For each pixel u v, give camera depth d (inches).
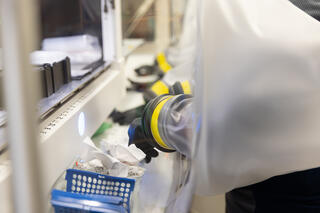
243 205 31.9
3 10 12.3
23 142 13.5
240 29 22.4
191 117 23.6
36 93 13.7
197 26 23.0
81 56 44.1
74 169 27.4
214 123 22.5
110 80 41.8
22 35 12.6
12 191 14.4
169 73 32.1
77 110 32.1
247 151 23.4
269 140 23.2
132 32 47.1
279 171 25.5
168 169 27.9
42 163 14.6
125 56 46.3
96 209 24.4
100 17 45.7
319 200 28.8
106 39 46.4
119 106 40.5
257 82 22.0
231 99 22.2
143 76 40.6
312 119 23.3
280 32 22.3
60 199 24.7
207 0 23.0
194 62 23.9
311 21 23.3
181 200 26.6
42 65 31.4
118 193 26.8
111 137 35.3
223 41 22.5
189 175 26.1
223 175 24.2
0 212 17.3
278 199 29.3
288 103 22.4
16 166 13.8
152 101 27.2
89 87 38.9
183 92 27.1
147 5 43.6
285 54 21.8
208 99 22.2
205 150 23.0
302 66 22.0
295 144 23.8
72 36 44.0
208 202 37.3
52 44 41.6
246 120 22.5
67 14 43.0
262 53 21.9
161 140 25.9
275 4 23.9
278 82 22.0
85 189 27.1
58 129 27.6
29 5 12.9
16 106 13.1
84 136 33.9
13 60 12.7
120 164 28.8
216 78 22.3
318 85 22.3
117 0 45.3
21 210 14.2
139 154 29.5
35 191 14.2
